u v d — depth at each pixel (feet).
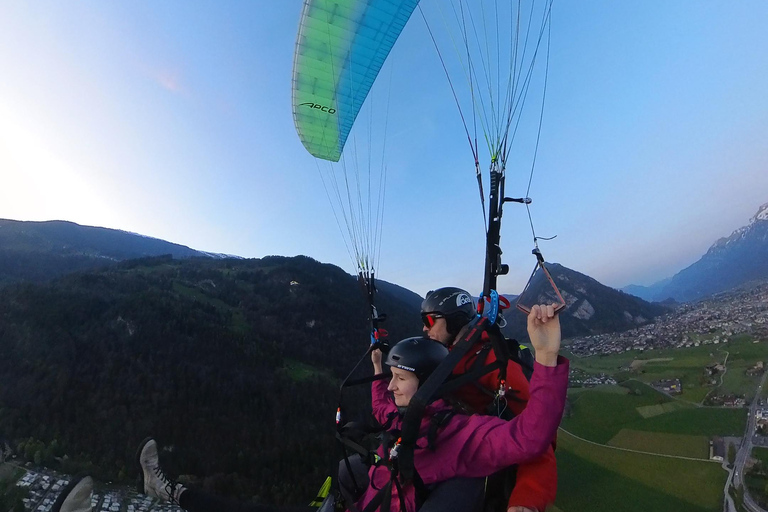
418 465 8.09
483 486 7.90
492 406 8.75
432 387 7.25
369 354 12.82
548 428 6.64
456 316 10.43
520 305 7.47
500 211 9.82
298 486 181.47
